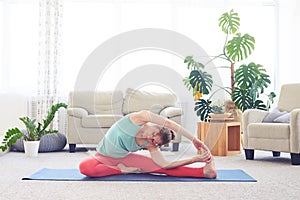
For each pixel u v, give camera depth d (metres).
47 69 6.29
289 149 4.21
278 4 6.68
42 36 6.34
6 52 6.54
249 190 2.85
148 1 6.66
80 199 2.55
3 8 6.55
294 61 6.04
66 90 6.55
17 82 6.50
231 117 5.36
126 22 6.65
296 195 2.69
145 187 2.92
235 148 5.26
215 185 3.01
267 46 6.71
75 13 6.61
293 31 6.10
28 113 6.42
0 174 3.52
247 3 6.70
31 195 2.66
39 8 6.32
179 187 2.93
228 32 5.75
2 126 6.42
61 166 4.00
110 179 3.20
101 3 6.63
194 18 6.62
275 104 6.48
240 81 5.38
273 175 3.51
